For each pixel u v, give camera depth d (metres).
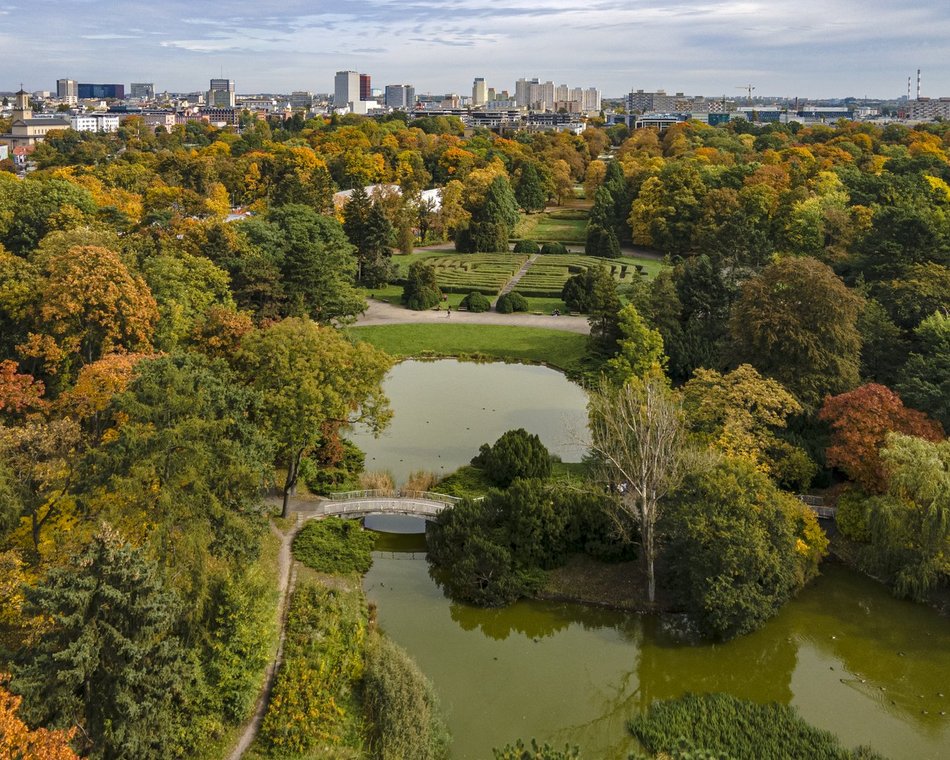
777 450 67.00
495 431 83.62
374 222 140.00
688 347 92.94
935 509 53.97
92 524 44.56
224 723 41.44
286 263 100.06
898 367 75.75
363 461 75.75
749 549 51.56
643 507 54.62
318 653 46.53
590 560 59.91
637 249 174.12
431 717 43.25
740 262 102.19
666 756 36.47
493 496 62.34
